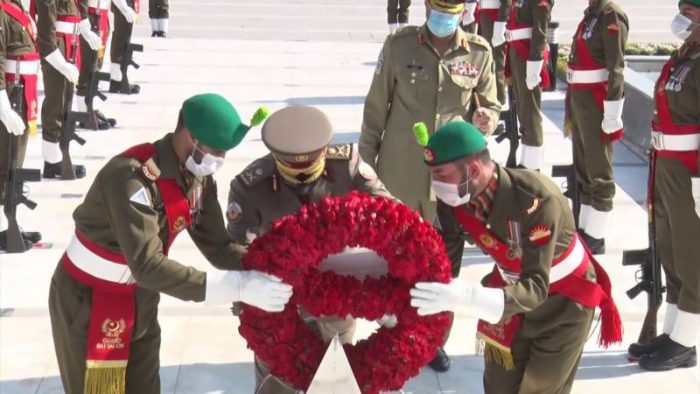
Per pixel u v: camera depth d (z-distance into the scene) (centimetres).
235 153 1122
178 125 454
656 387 670
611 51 850
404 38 679
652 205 688
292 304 444
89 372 482
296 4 2361
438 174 464
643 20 2284
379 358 443
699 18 633
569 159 1159
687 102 638
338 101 1377
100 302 480
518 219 471
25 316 734
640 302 793
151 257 445
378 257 448
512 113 1085
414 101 674
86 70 1182
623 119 1238
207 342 702
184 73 1504
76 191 991
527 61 1030
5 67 816
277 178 501
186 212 463
